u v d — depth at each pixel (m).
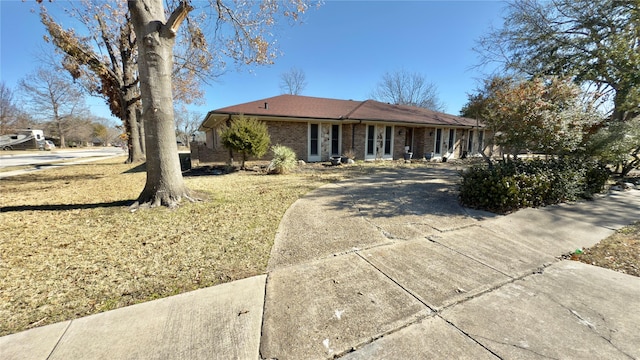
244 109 12.52
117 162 16.72
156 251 3.17
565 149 5.93
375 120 13.95
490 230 3.99
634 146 7.21
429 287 2.46
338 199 5.88
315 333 1.86
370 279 2.59
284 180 8.53
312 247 3.34
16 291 2.34
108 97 14.24
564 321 1.99
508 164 5.81
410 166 13.06
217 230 3.88
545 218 4.50
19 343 1.74
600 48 9.93
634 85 8.53
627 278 2.64
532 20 11.16
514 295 2.34
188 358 1.63
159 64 4.76
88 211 4.79
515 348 1.72
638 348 1.71
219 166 11.77
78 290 2.37
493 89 6.86
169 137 5.07
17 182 8.47
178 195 5.24
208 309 2.11
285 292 2.36
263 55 7.28
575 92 5.91
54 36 10.27
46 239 3.51
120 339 1.78
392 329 1.90
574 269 2.85
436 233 3.86
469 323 1.97
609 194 6.36
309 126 13.66
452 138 17.92
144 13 4.51
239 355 1.65
